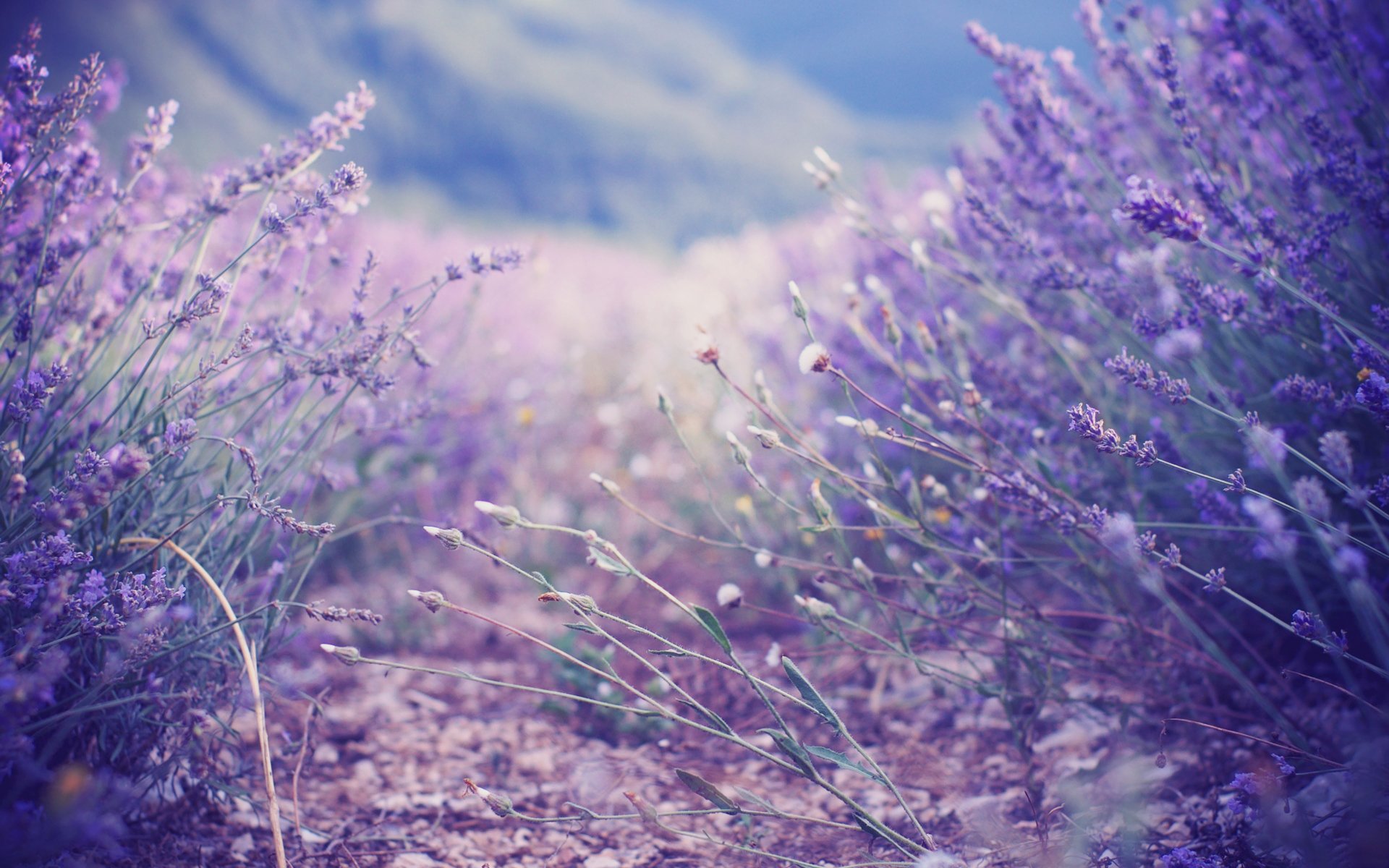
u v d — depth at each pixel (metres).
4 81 0.86
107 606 0.80
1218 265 0.97
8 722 0.74
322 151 0.92
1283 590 0.94
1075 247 1.05
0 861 0.75
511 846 0.87
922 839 0.86
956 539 0.97
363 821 0.88
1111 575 0.96
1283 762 0.81
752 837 0.85
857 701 1.00
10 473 0.82
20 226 0.91
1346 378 0.89
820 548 1.11
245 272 0.99
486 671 1.07
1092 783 0.88
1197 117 0.99
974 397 0.90
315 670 0.96
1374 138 0.93
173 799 0.86
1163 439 0.92
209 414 0.88
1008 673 0.90
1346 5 0.93
